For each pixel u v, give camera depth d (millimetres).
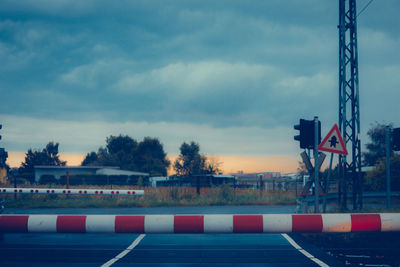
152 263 7758
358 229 8695
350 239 10289
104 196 25703
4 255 8633
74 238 11234
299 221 8695
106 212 18344
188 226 8734
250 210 19141
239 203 23125
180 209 20047
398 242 9984
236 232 8773
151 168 85625
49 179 49031
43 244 10117
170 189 26125
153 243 10359
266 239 10953
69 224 8867
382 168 31625
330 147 10133
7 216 8953
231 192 25516
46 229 8922
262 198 24281
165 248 9586
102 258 8289
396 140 16062
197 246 9859
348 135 17359
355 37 17266
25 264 7680
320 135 10836
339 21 17406
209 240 10820
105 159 93938
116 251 9141
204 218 8750
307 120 10906
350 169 17375
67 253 8875
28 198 25391
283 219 8703
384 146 52062
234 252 8992
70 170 66125
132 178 51000
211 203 22984
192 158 66500
